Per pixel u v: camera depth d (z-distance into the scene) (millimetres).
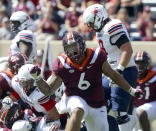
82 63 17234
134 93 18047
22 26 22828
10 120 18906
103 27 19609
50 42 29984
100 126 17750
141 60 22859
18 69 19156
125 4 34062
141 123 22609
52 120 18906
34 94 18688
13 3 37219
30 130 18812
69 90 17781
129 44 19406
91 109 17656
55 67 17484
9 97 19141
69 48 16938
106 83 20094
